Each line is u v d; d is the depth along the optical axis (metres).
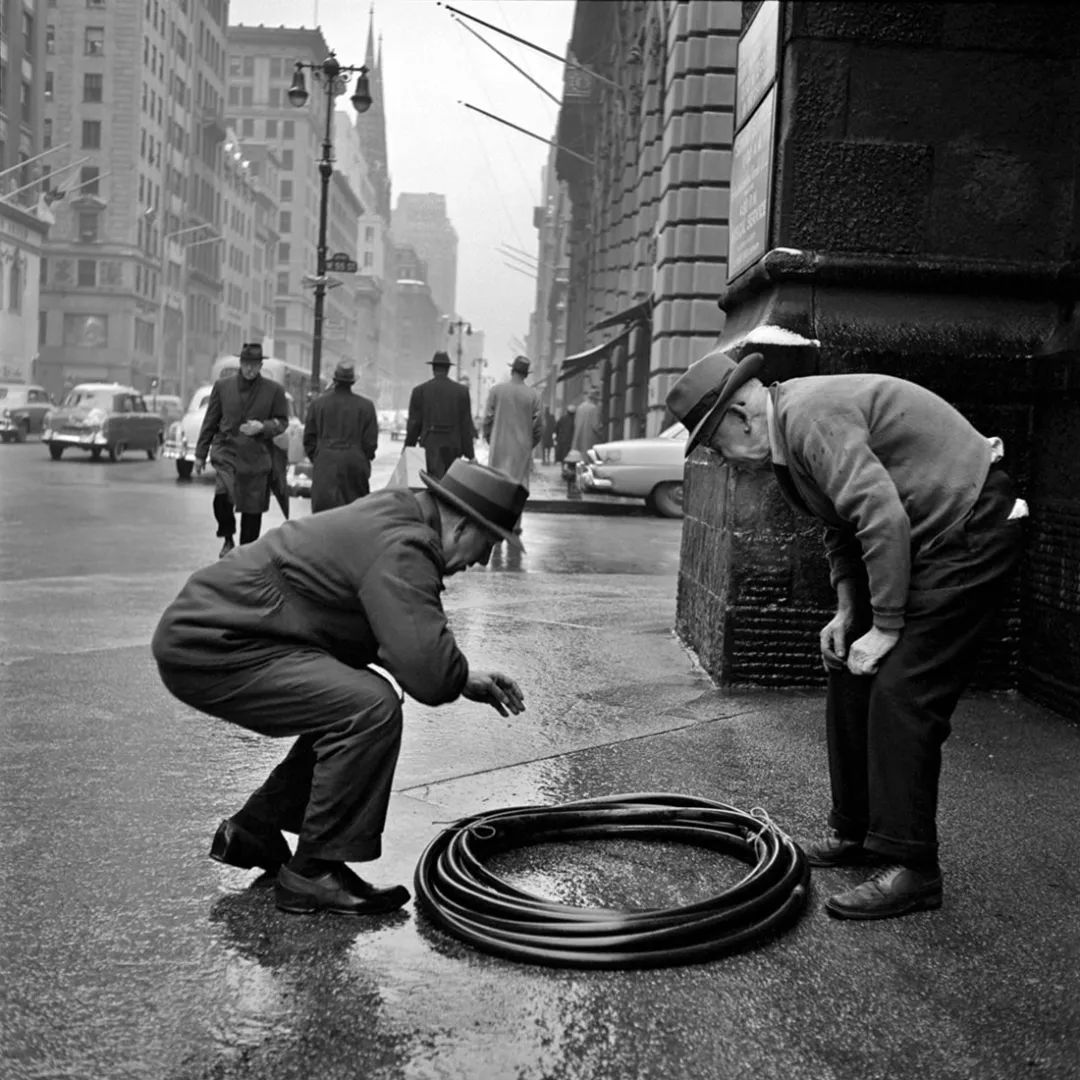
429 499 3.36
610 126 44.53
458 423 12.88
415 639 3.17
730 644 6.21
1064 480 5.68
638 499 22.83
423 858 3.56
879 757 3.45
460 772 4.75
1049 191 6.10
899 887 3.43
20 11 65.44
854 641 3.79
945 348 5.93
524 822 4.00
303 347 147.00
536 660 7.00
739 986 2.98
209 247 96.75
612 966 3.04
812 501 3.57
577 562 12.93
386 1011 2.81
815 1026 2.79
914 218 6.10
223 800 4.33
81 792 4.39
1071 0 6.05
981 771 4.81
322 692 3.28
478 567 12.16
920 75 6.09
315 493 11.88
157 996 2.86
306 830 3.33
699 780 4.68
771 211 6.20
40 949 3.09
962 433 3.47
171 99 82.38
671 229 23.27
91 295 75.69
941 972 3.08
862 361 5.90
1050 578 5.79
